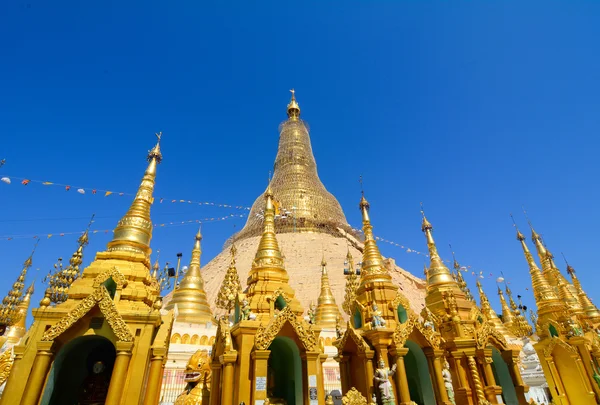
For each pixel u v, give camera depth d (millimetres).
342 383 19719
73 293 14703
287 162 84188
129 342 13297
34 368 12484
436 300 23891
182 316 30656
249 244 67812
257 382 15430
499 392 19531
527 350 32844
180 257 38969
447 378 18438
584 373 24016
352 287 35188
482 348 20562
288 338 17344
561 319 26312
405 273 62125
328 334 30109
